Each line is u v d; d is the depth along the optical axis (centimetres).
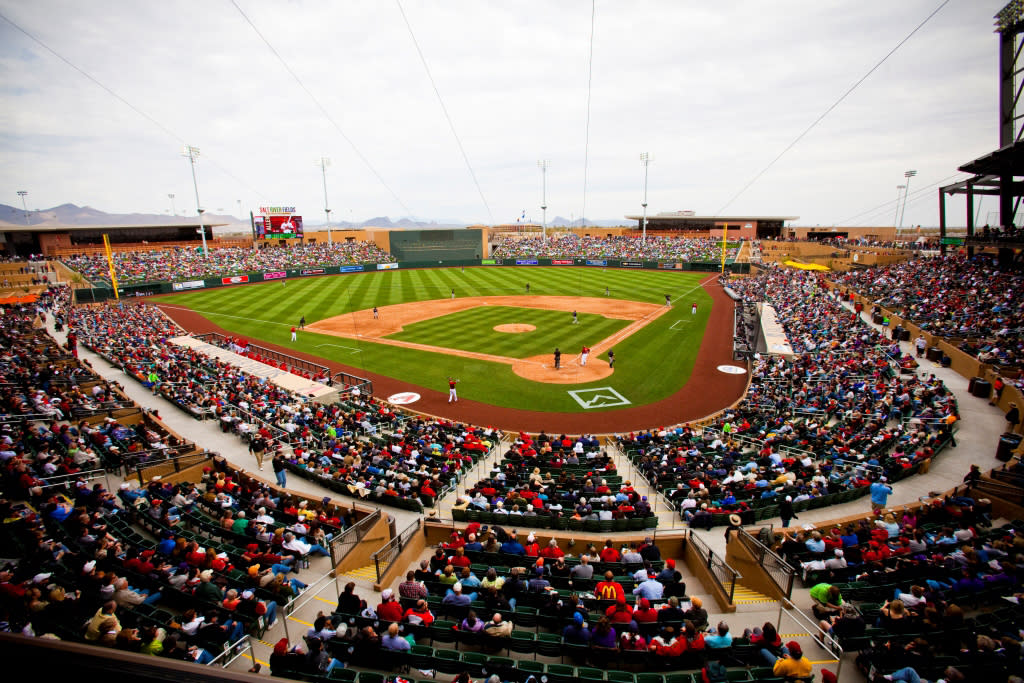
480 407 3002
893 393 2527
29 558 1213
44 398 2286
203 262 8150
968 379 2853
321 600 1222
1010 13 3541
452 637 1047
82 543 1292
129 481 1662
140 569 1184
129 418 2352
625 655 999
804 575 1272
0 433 1892
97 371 3225
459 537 1423
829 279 6228
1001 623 1052
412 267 9750
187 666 180
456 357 3928
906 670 898
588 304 5988
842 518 1594
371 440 2262
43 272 6656
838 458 1942
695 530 1581
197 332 4781
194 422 2420
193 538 1395
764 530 1409
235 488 1716
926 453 1916
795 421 2447
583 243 10688
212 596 1116
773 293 5931
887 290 4819
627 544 1484
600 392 3222
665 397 3148
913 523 1458
